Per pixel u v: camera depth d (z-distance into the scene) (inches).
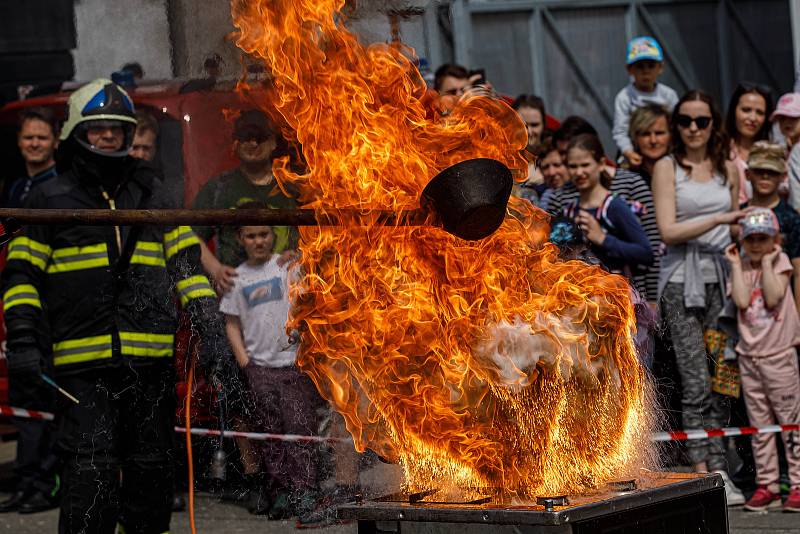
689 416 264.1
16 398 281.9
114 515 207.6
